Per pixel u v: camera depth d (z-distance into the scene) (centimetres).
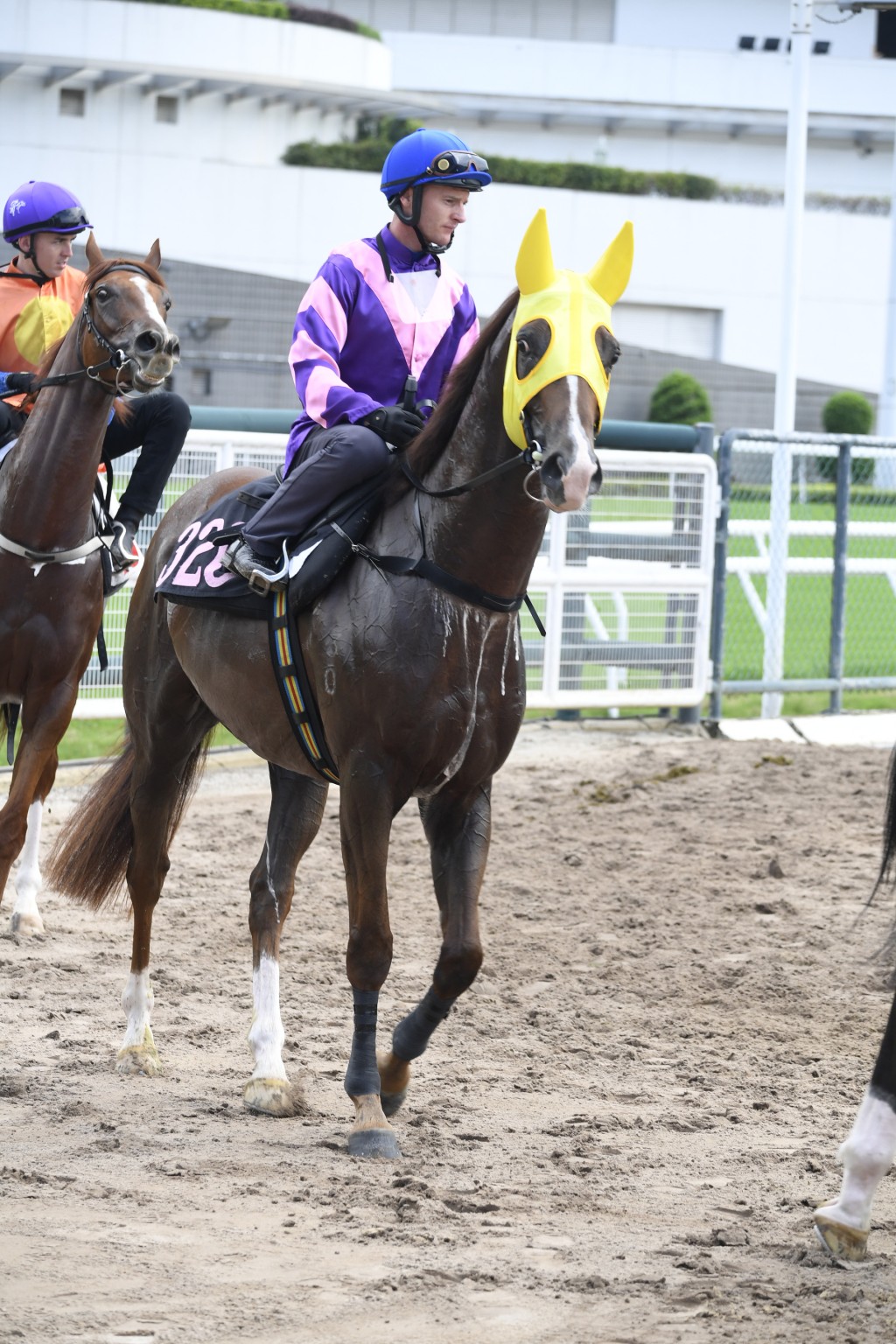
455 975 662
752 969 980
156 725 790
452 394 655
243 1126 695
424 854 1255
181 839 1275
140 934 787
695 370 5597
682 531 1733
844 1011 912
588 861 1223
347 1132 690
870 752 1636
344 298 706
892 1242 577
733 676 1958
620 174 5722
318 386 688
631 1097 757
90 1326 480
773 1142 700
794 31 1811
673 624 1734
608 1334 486
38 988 909
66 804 1363
